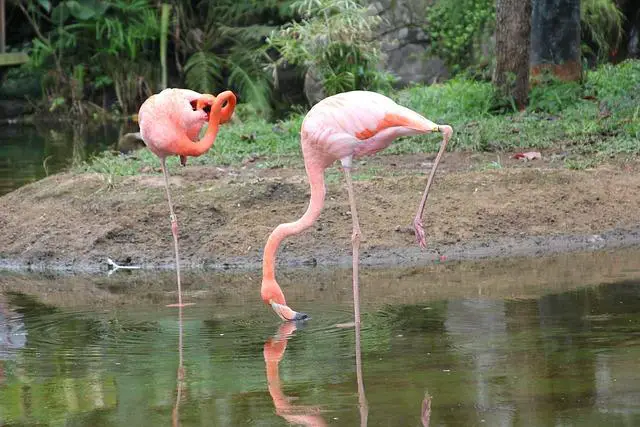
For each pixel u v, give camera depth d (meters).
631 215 12.66
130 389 7.26
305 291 10.35
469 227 12.35
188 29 28.41
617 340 8.00
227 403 6.88
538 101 18.05
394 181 13.34
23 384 7.44
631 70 19.66
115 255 12.34
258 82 25.36
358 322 8.86
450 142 15.59
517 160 14.64
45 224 13.05
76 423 6.57
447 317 8.98
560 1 18.72
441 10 24.55
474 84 19.81
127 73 28.03
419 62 24.81
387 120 9.05
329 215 12.60
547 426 6.20
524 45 18.02
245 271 11.66
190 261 12.12
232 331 8.86
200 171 14.34
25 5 29.39
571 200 12.86
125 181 13.84
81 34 28.69
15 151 20.58
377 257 11.85
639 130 15.50
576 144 15.41
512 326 8.57
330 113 9.22
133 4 27.91
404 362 7.67
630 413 6.37
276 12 28.05
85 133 24.08
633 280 10.16
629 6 26.69
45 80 28.16
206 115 10.80
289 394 7.03
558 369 7.32
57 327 9.18
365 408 6.67
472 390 6.94
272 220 12.61
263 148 16.05
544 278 10.44
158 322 9.27
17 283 11.40
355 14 21.25
